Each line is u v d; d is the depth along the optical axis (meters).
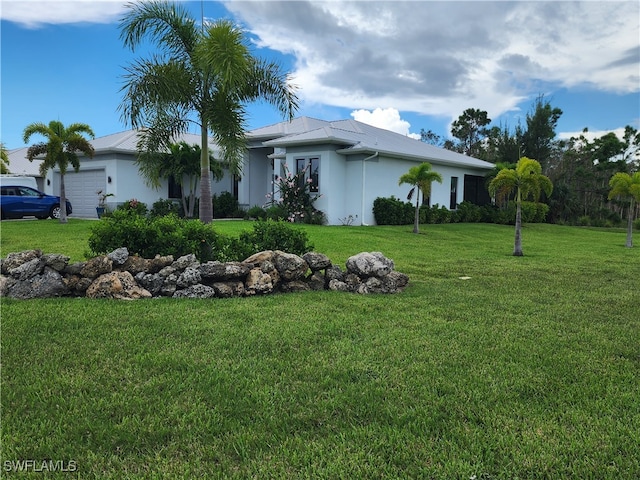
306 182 18.38
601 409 2.98
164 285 5.87
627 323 5.10
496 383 3.36
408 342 4.23
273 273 6.34
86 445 2.49
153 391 3.12
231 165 11.97
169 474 2.25
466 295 6.45
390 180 19.75
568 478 2.27
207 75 10.85
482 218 24.95
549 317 5.31
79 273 5.88
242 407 2.92
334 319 4.95
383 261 6.81
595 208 31.19
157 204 20.64
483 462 2.38
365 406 2.97
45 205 19.45
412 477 2.26
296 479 2.23
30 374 3.35
